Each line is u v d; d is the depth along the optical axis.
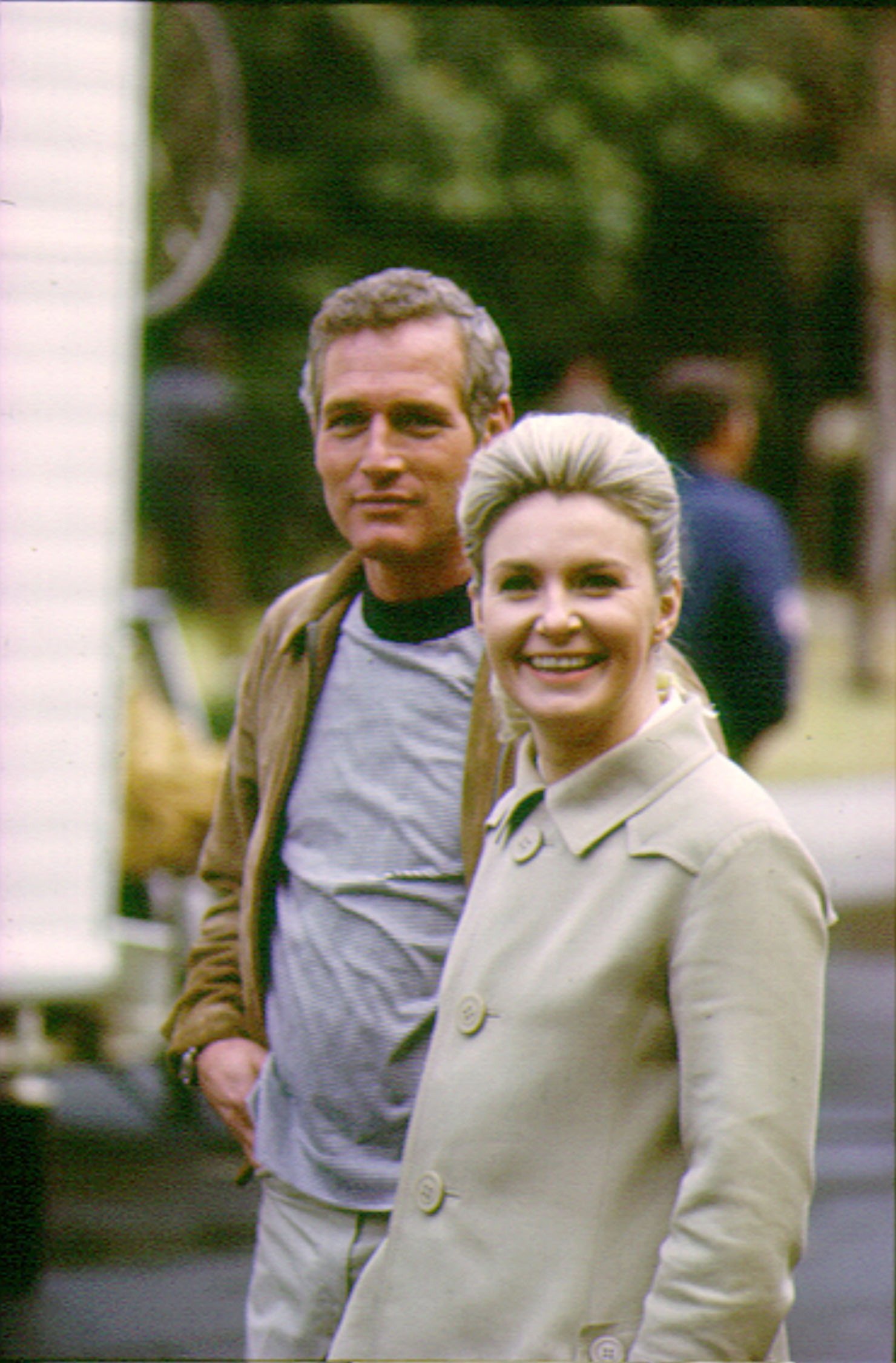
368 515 4.29
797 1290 7.72
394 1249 3.49
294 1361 4.25
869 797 19.55
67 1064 8.97
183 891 9.26
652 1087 3.32
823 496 38.25
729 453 8.95
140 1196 8.74
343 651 4.43
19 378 8.17
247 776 4.70
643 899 3.31
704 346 36.50
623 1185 3.29
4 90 8.03
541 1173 3.33
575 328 31.64
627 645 3.40
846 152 27.09
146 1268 7.87
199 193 11.54
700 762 3.40
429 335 4.29
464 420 4.32
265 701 4.54
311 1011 4.25
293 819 4.40
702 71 28.56
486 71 28.05
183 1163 9.26
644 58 28.44
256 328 28.84
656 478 3.42
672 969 3.28
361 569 4.50
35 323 8.17
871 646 26.61
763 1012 3.21
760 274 35.59
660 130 29.56
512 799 3.60
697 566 8.60
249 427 29.23
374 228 28.94
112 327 8.26
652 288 35.59
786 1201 3.17
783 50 28.08
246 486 29.97
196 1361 6.88
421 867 4.17
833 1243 8.26
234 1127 4.52
